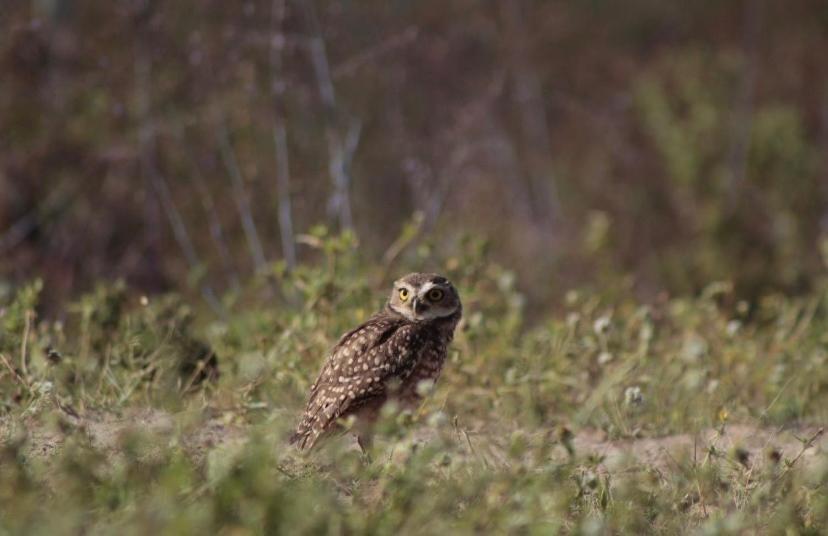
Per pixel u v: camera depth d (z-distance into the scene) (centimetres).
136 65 3584
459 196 4175
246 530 1068
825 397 1973
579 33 5281
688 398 1855
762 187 4500
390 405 1345
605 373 1906
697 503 1388
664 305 2497
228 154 3328
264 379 1775
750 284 4053
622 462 1381
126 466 1191
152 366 1730
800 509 1333
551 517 1257
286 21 3547
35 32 3675
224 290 3362
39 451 1419
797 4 5484
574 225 4538
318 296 1998
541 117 4900
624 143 4894
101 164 3616
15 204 3628
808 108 5175
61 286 3406
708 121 4603
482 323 2078
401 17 4519
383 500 1225
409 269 2433
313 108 3644
